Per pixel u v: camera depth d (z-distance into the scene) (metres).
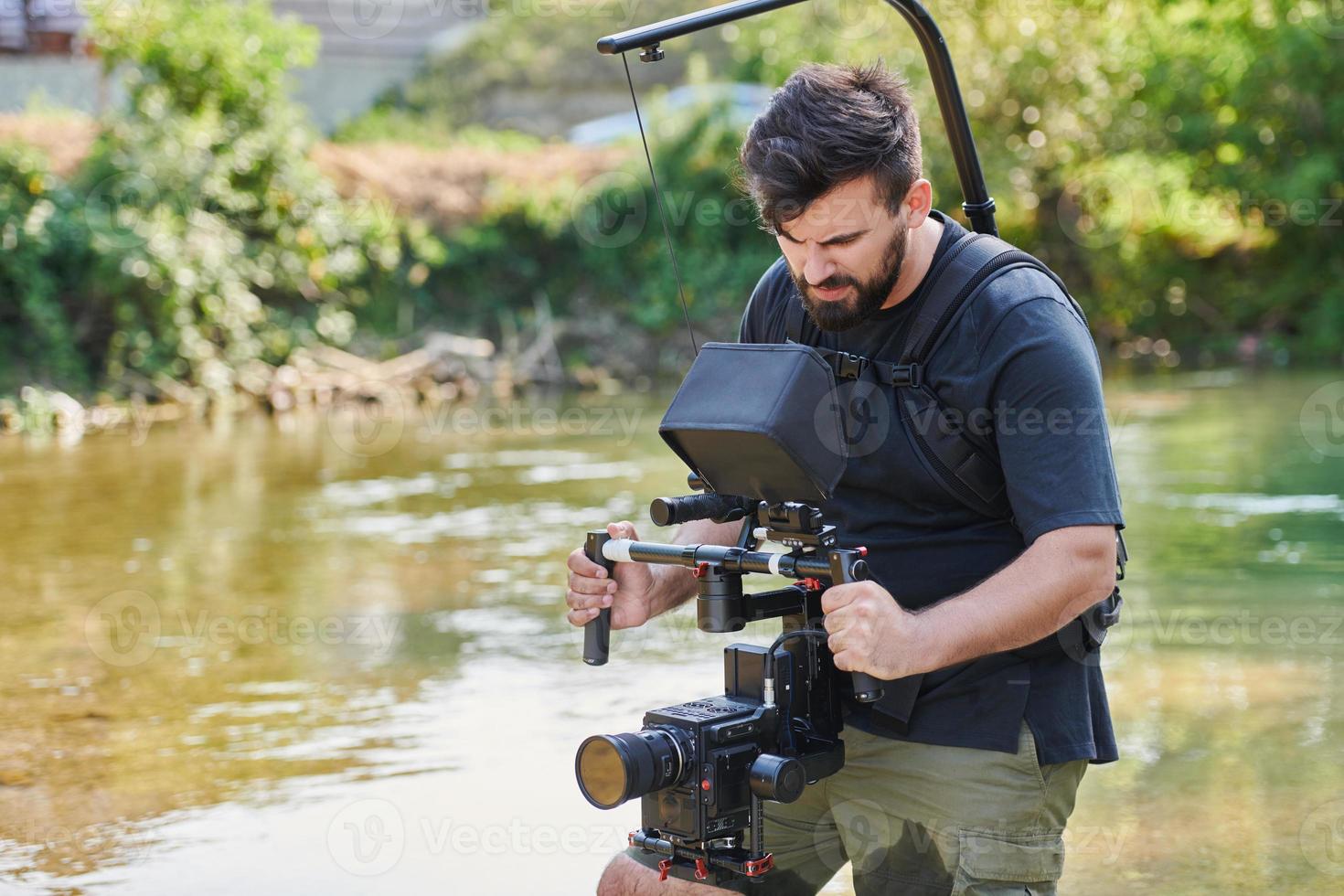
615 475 10.67
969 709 2.58
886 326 2.60
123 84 16.80
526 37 25.61
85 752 4.79
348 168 18.48
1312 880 3.55
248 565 7.68
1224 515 8.23
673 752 2.44
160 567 7.66
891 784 2.66
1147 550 7.36
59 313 15.34
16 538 8.51
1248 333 19.02
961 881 2.59
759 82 22.16
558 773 4.52
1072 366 2.43
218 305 16.12
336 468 11.36
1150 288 19.23
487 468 11.22
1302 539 7.54
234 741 4.89
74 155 16.14
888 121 2.40
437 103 24.23
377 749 4.78
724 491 2.50
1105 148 18.94
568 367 18.30
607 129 23.33
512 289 18.81
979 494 2.57
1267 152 18.66
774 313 2.85
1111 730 2.73
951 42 18.73
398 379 16.77
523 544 8.14
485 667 5.71
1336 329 18.08
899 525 2.64
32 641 6.21
